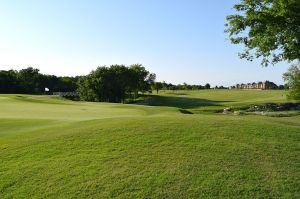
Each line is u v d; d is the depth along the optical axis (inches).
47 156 495.2
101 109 1250.0
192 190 378.9
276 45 973.2
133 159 461.7
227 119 671.1
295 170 426.9
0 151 530.9
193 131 566.9
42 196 388.8
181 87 6953.7
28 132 642.8
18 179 432.1
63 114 1057.5
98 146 516.4
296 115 1977.1
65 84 5482.3
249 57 1047.0
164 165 439.2
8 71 4990.2
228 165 435.8
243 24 984.3
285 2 890.1
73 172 436.5
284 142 526.6
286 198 362.6
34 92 4943.4
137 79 4143.7
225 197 364.8
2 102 1539.1
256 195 367.2
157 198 368.5
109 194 380.8
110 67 3959.2
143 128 587.8
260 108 2669.8
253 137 543.2
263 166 435.5
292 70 2335.1
